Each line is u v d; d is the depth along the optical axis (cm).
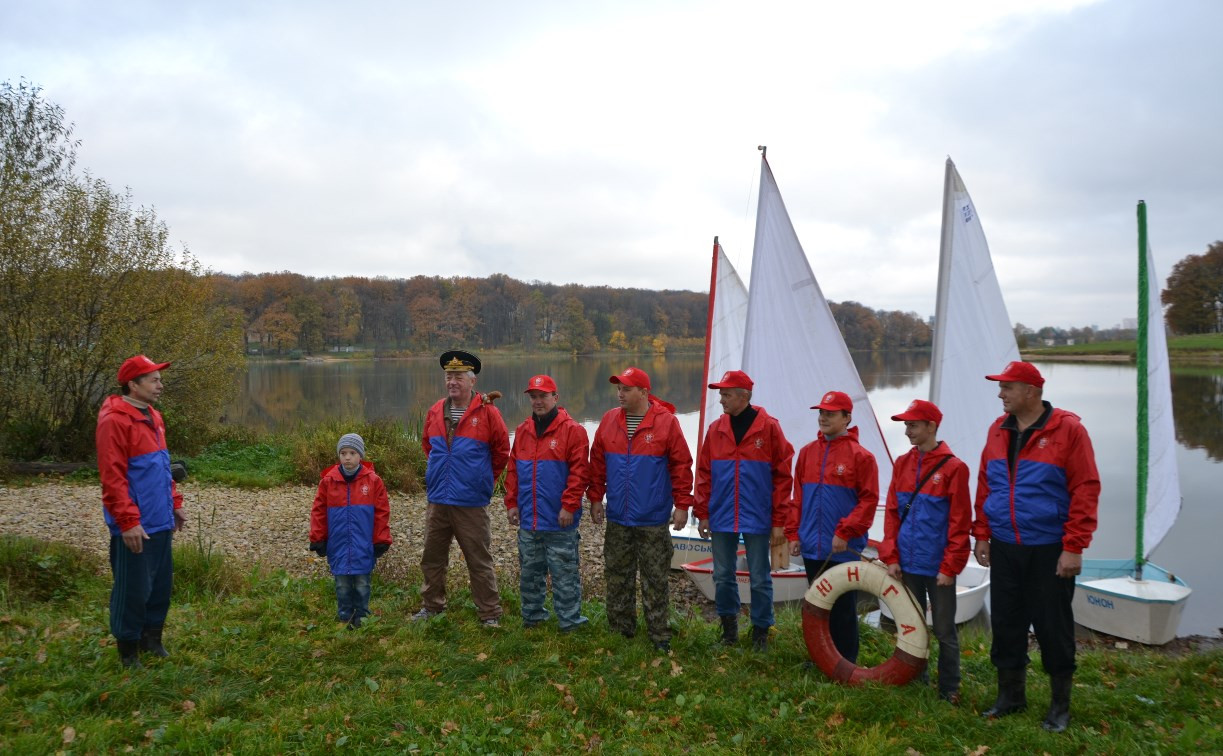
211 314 1633
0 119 1337
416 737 394
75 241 1351
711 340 1141
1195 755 390
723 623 541
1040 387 430
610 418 541
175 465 501
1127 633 823
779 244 975
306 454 1395
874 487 495
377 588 712
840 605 503
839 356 980
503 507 1309
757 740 405
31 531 850
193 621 563
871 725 421
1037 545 421
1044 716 435
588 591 875
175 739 381
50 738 368
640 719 427
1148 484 870
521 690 455
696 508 548
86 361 1355
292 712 413
